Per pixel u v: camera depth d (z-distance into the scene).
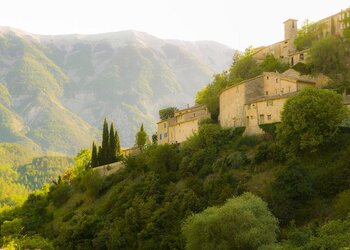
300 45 160.00
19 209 159.50
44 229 136.25
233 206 73.31
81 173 158.12
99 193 137.62
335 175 85.88
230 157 107.38
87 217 119.25
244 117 124.88
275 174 90.81
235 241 70.38
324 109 96.38
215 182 101.75
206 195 101.25
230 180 100.81
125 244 104.00
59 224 131.38
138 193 116.88
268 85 128.62
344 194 78.81
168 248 92.88
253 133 118.44
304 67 137.12
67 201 147.50
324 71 132.88
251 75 152.50
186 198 100.31
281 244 70.56
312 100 97.00
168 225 99.31
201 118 142.88
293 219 82.19
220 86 158.25
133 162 138.12
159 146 126.50
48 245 117.81
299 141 97.69
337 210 76.56
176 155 123.38
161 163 123.25
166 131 158.62
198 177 110.69
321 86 125.00
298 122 96.69
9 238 127.00
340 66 132.12
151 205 108.38
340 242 61.47
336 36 147.88
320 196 85.12
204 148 118.81
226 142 118.81
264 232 71.06
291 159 92.75
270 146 101.81
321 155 95.56
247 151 110.75
